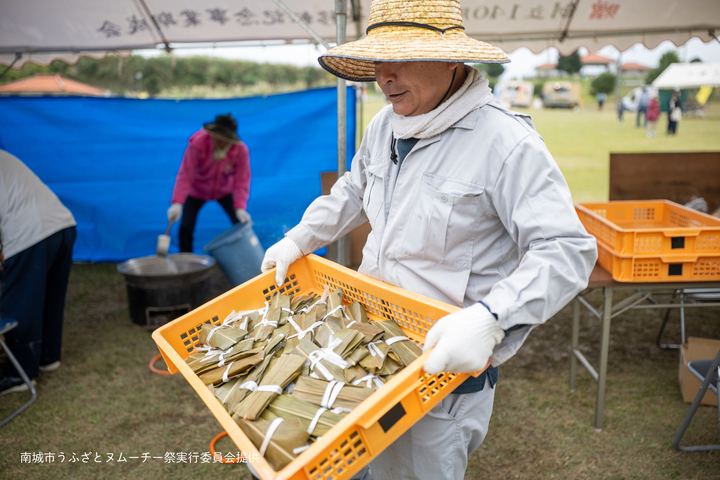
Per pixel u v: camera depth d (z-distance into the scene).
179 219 4.94
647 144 13.80
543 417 2.50
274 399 1.17
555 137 15.82
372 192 1.49
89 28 3.88
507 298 1.04
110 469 2.20
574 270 1.08
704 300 2.69
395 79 1.23
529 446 2.28
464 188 1.22
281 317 1.54
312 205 1.74
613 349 3.23
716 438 2.29
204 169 4.47
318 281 1.75
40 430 2.47
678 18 3.74
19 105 4.56
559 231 1.10
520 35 4.05
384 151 1.46
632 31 3.95
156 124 4.66
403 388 1.01
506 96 29.45
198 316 1.53
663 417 2.46
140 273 3.55
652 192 4.04
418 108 1.28
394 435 1.02
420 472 1.43
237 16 3.80
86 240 5.01
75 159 4.73
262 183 4.58
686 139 14.74
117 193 4.86
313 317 1.49
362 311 1.48
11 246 2.66
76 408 2.66
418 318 1.33
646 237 2.15
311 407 1.14
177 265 3.96
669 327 3.54
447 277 1.31
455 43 1.16
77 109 4.59
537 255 1.08
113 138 4.70
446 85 1.24
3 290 2.71
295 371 1.23
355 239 3.63
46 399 2.74
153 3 3.60
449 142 1.26
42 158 4.70
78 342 3.45
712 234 2.12
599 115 24.16
